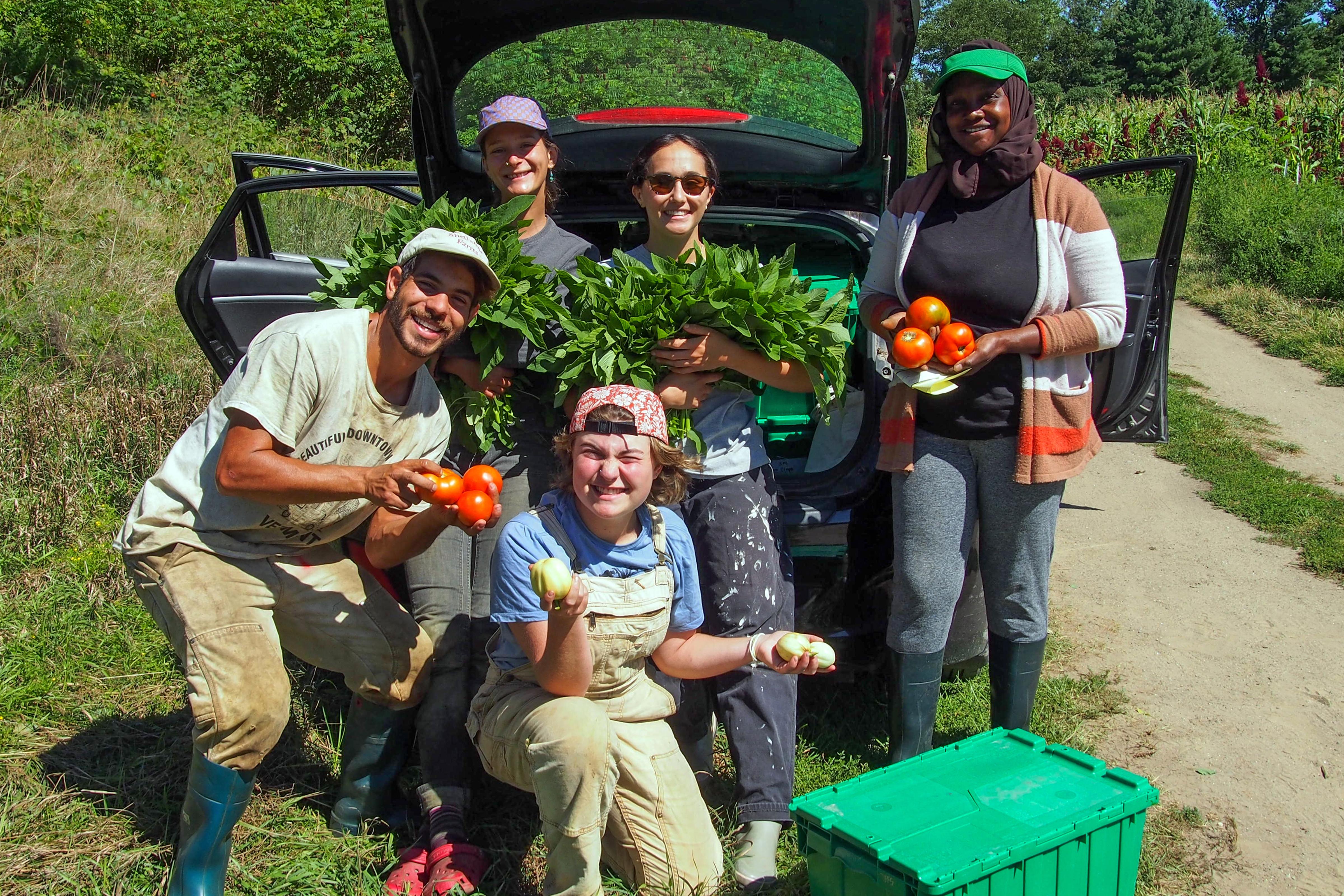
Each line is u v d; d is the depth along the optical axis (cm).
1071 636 446
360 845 279
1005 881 217
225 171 1005
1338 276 1103
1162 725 370
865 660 346
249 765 250
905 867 210
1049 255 279
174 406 533
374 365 254
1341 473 679
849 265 399
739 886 264
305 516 257
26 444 483
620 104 381
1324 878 286
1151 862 286
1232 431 763
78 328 648
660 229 315
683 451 291
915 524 296
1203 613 470
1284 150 1555
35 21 1147
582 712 241
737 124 377
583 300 294
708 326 287
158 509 254
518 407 316
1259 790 329
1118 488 659
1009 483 289
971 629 355
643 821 257
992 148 280
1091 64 6512
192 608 249
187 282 366
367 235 306
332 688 358
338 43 1394
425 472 238
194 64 1330
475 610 303
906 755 309
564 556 249
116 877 261
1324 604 480
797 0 326
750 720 285
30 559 421
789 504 322
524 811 301
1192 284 1202
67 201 828
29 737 316
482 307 282
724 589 292
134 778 303
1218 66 6425
